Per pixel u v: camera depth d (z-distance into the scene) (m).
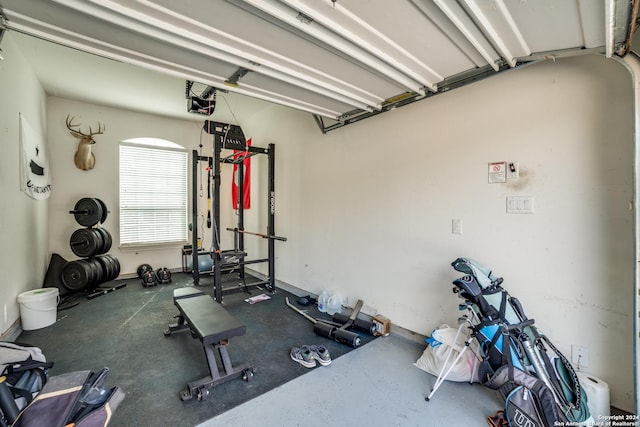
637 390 1.52
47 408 1.11
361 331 2.99
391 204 3.00
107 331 3.06
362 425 1.73
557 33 1.54
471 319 2.27
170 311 3.68
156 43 1.75
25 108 3.35
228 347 2.70
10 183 2.87
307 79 2.19
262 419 1.77
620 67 1.71
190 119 5.83
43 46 3.14
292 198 4.44
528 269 2.09
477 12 1.38
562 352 1.95
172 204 5.88
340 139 3.60
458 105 2.45
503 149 2.19
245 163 5.12
